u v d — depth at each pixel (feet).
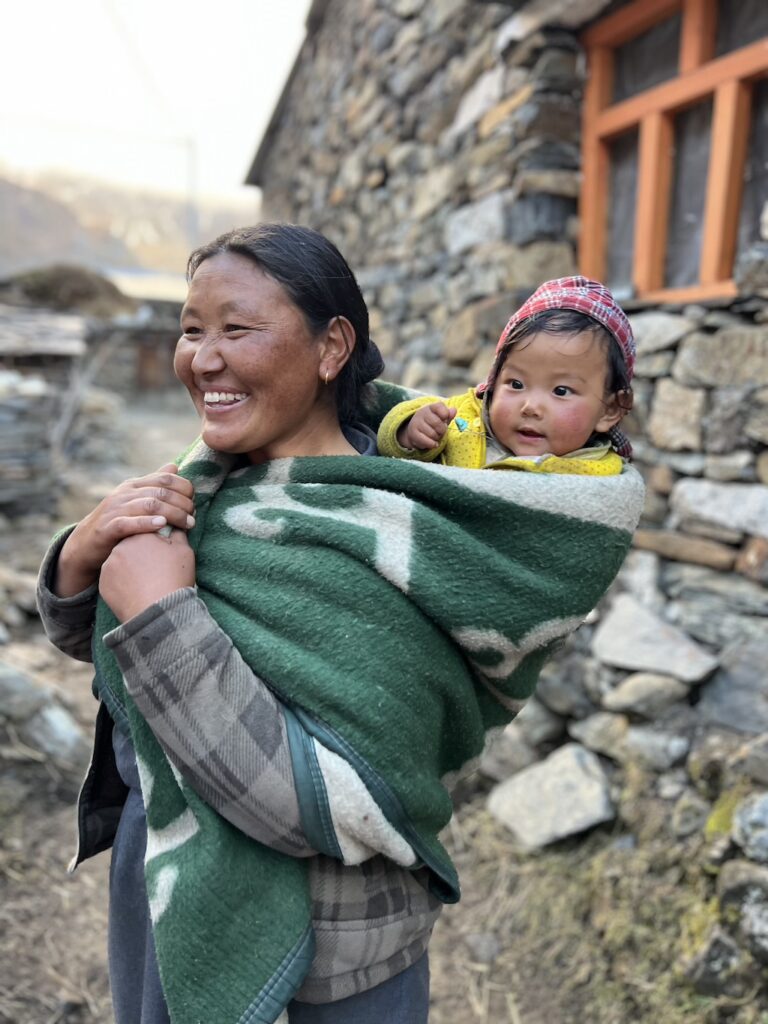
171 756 2.53
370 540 2.69
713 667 6.75
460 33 10.05
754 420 6.45
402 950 2.99
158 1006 2.90
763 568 6.54
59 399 19.19
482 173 9.57
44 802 7.99
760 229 7.04
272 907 2.59
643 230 7.92
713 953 5.55
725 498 6.81
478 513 2.79
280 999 2.48
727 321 6.66
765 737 6.09
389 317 12.76
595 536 2.80
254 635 2.64
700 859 6.07
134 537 2.71
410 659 2.65
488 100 9.44
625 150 8.38
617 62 8.35
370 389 3.53
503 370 3.18
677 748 6.79
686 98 7.29
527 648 2.82
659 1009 5.63
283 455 3.12
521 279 8.79
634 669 7.21
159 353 46.93
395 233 12.50
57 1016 5.85
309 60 17.47
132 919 3.11
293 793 2.45
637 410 7.52
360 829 2.48
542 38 8.29
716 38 7.22
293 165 19.51
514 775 8.05
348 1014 2.87
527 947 6.60
